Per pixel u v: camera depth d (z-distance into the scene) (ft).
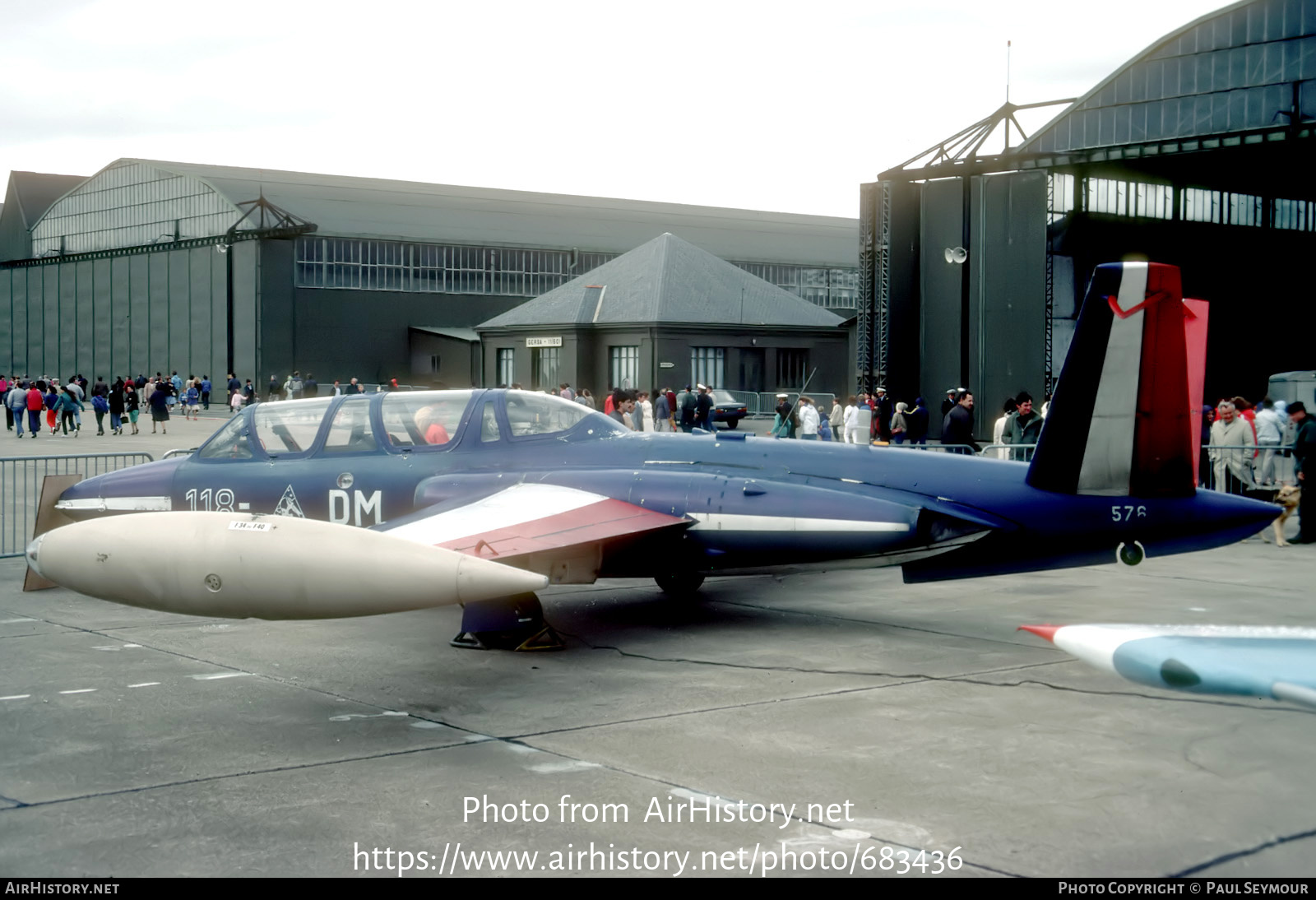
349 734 21.68
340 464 34.88
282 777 19.13
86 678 26.12
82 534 25.20
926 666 27.17
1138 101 89.76
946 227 93.40
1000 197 90.17
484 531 27.55
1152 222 109.60
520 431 33.88
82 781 18.95
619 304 172.96
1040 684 25.36
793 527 29.48
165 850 16.07
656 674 26.50
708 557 30.78
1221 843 16.15
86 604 35.96
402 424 34.78
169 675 26.45
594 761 19.98
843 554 29.50
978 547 29.63
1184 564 44.37
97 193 245.45
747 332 171.42
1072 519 28.40
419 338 222.07
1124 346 27.32
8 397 126.00
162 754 20.45
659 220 266.98
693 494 30.53
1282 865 15.37
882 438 88.48
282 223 207.00
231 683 25.71
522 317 181.68
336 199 228.22
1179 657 8.02
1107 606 35.09
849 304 270.67
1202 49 85.92
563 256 240.73
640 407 95.35
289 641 30.32
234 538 23.70
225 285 212.84
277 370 208.13
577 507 29.86
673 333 166.20
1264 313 130.31
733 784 18.72
